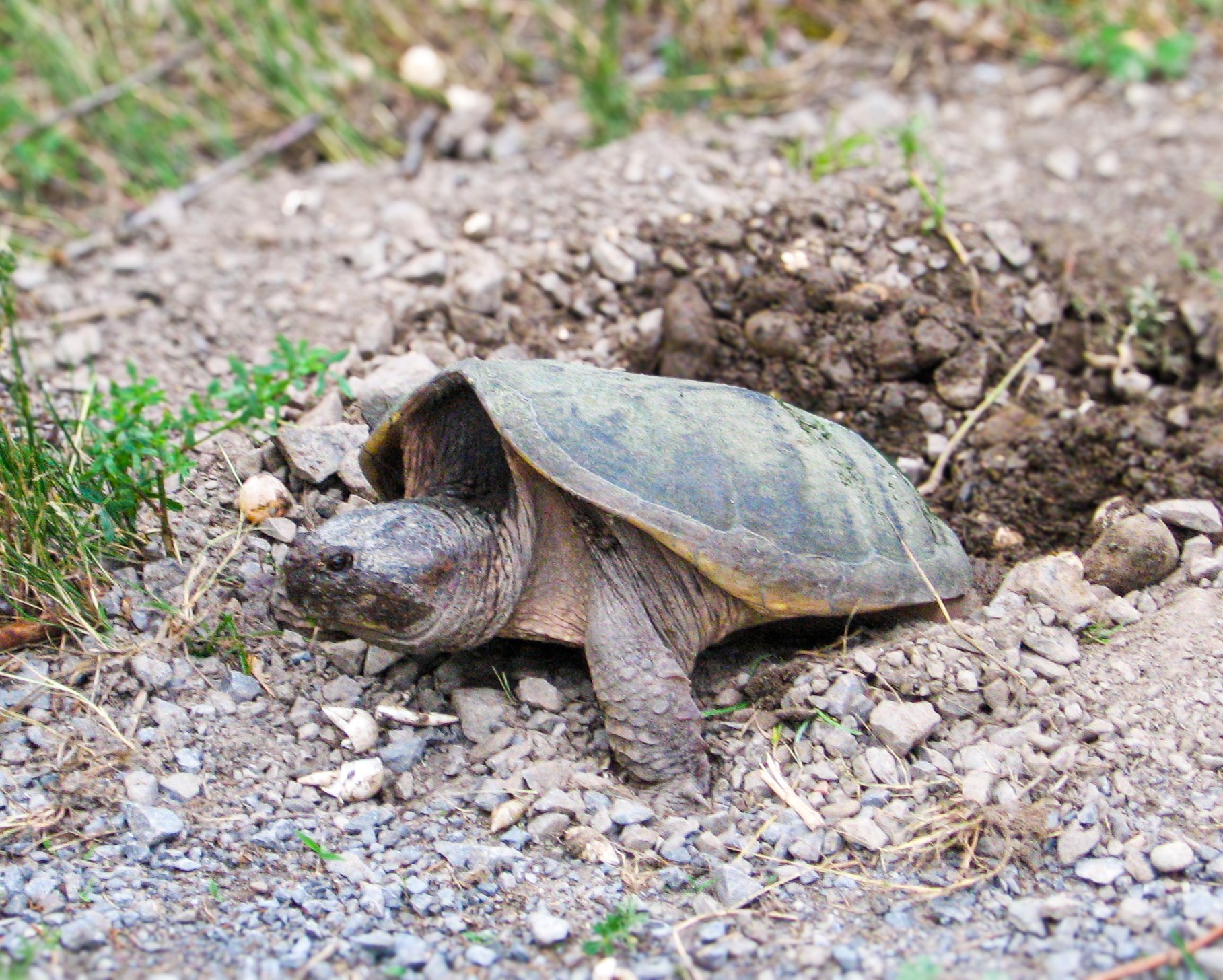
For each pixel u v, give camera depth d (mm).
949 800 3293
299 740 3463
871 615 3830
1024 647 3693
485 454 3588
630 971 2820
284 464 4148
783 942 2918
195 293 5203
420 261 5105
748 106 6340
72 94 6539
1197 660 3592
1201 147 5855
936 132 5945
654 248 5113
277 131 6449
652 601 3471
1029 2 6906
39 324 5125
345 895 3035
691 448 3441
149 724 3422
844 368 4797
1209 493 4359
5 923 2871
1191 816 3230
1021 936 2920
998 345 4914
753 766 3453
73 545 3693
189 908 2957
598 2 7086
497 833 3258
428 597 3312
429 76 6520
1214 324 4957
